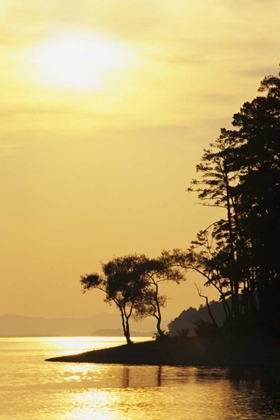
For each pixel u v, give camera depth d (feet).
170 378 326.65
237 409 221.87
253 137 396.16
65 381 325.21
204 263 485.15
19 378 346.33
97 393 273.54
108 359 484.74
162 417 210.38
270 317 399.24
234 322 441.68
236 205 403.95
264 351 398.42
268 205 373.61
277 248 369.71
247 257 391.24
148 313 608.19
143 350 498.28
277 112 386.73
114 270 615.57
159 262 604.90
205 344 455.63
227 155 436.76
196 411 219.82
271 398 245.65
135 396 260.83
